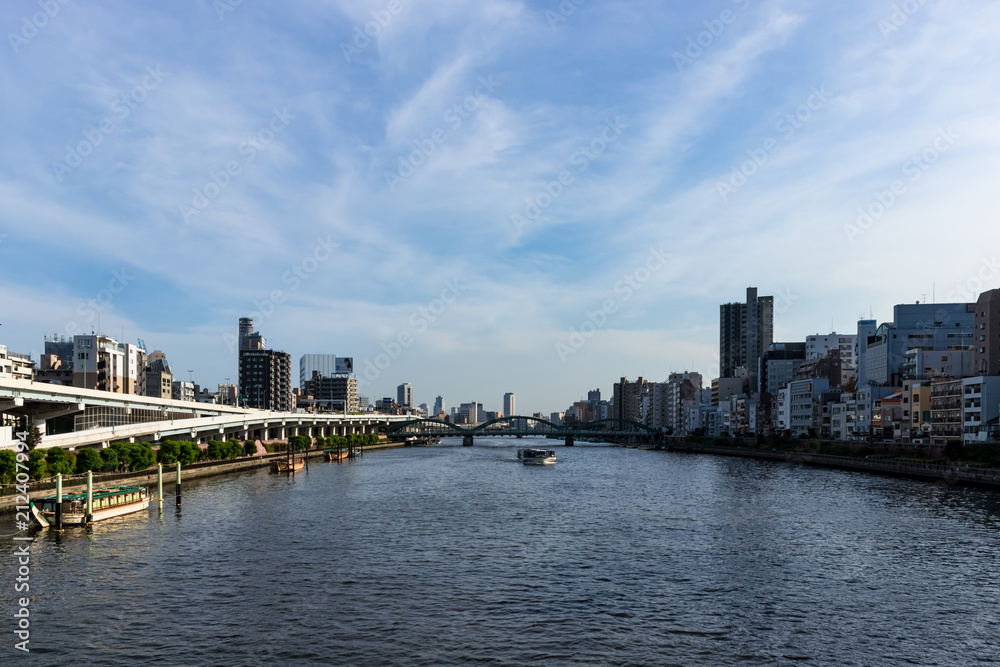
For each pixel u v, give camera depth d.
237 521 82.75
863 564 61.84
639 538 73.81
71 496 80.06
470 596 51.72
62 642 42.25
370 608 48.78
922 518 86.06
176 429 147.00
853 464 159.75
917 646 42.53
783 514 90.38
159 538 71.62
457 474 158.12
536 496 112.38
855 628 45.47
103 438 118.69
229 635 43.50
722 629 45.16
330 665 39.16
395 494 113.56
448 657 40.34
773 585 55.09
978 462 122.75
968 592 53.31
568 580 56.25
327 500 104.06
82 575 56.75
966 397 145.88
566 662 39.81
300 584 54.53
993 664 40.00
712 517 88.50
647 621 46.56
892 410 176.25
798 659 40.50
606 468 181.00
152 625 45.16
